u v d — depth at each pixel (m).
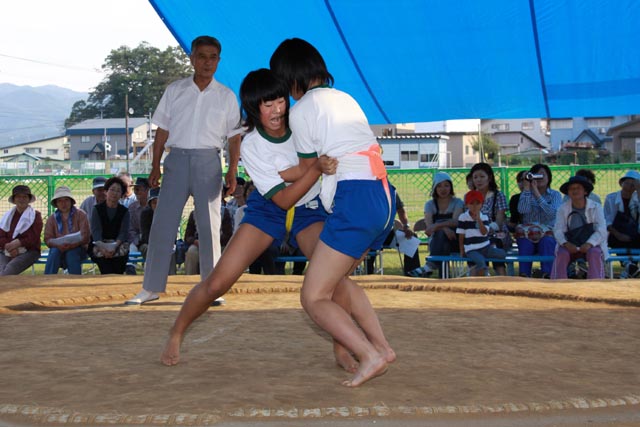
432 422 2.52
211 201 5.48
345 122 2.96
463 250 8.61
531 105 9.96
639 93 9.30
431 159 36.75
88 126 104.94
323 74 3.08
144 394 2.86
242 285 6.43
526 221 9.14
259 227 3.22
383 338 3.18
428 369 3.29
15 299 5.71
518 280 6.73
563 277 7.88
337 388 2.93
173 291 6.13
